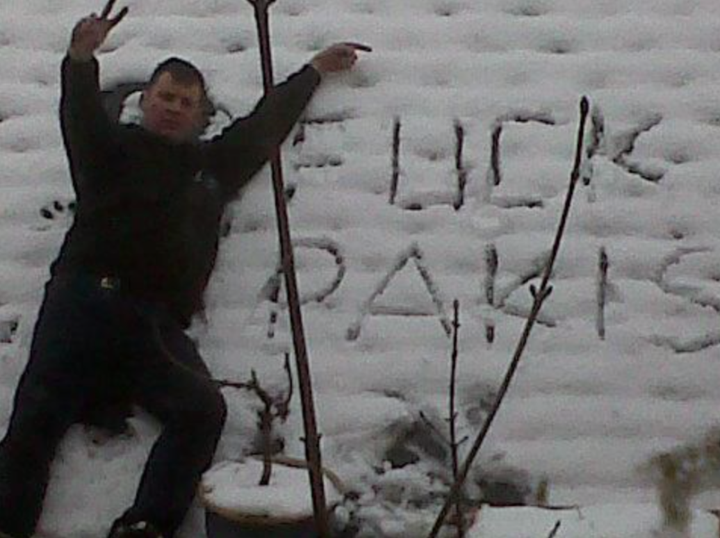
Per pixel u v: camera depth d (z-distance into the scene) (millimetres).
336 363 5961
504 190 6168
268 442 5492
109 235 5898
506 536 5480
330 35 6434
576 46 6402
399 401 5914
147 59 6398
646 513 5578
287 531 5523
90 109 5832
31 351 5898
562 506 5746
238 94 6332
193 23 6469
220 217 6125
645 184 6172
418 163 6219
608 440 5871
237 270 6105
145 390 5848
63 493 5801
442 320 6012
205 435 5754
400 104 6305
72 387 5828
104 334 5828
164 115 5996
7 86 6395
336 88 6340
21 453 5746
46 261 6133
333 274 6082
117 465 5844
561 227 4855
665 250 6082
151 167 5934
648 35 6418
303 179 6211
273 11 6492
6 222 6188
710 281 6043
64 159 6270
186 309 5965
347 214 6156
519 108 6289
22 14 6539
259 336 6012
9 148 6293
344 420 5891
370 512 5738
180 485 5691
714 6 6480
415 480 5805
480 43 6414
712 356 5953
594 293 6035
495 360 5953
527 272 6066
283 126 6215
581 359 5953
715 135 6242
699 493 5723
